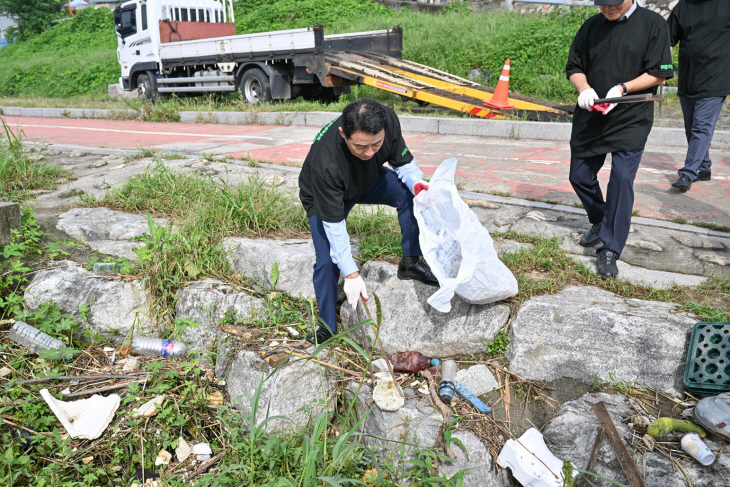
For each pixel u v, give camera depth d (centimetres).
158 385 340
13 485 286
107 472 300
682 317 314
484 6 1955
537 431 300
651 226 441
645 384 311
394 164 326
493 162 671
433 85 1063
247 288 391
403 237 347
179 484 293
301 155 714
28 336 357
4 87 2220
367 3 2073
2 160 566
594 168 378
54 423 317
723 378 294
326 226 299
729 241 407
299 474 281
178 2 1425
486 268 319
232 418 329
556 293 353
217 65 1312
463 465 290
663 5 1323
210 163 638
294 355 337
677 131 750
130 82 1515
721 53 493
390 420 307
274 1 2228
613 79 351
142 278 389
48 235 444
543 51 1249
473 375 332
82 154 707
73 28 3100
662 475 270
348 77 1044
